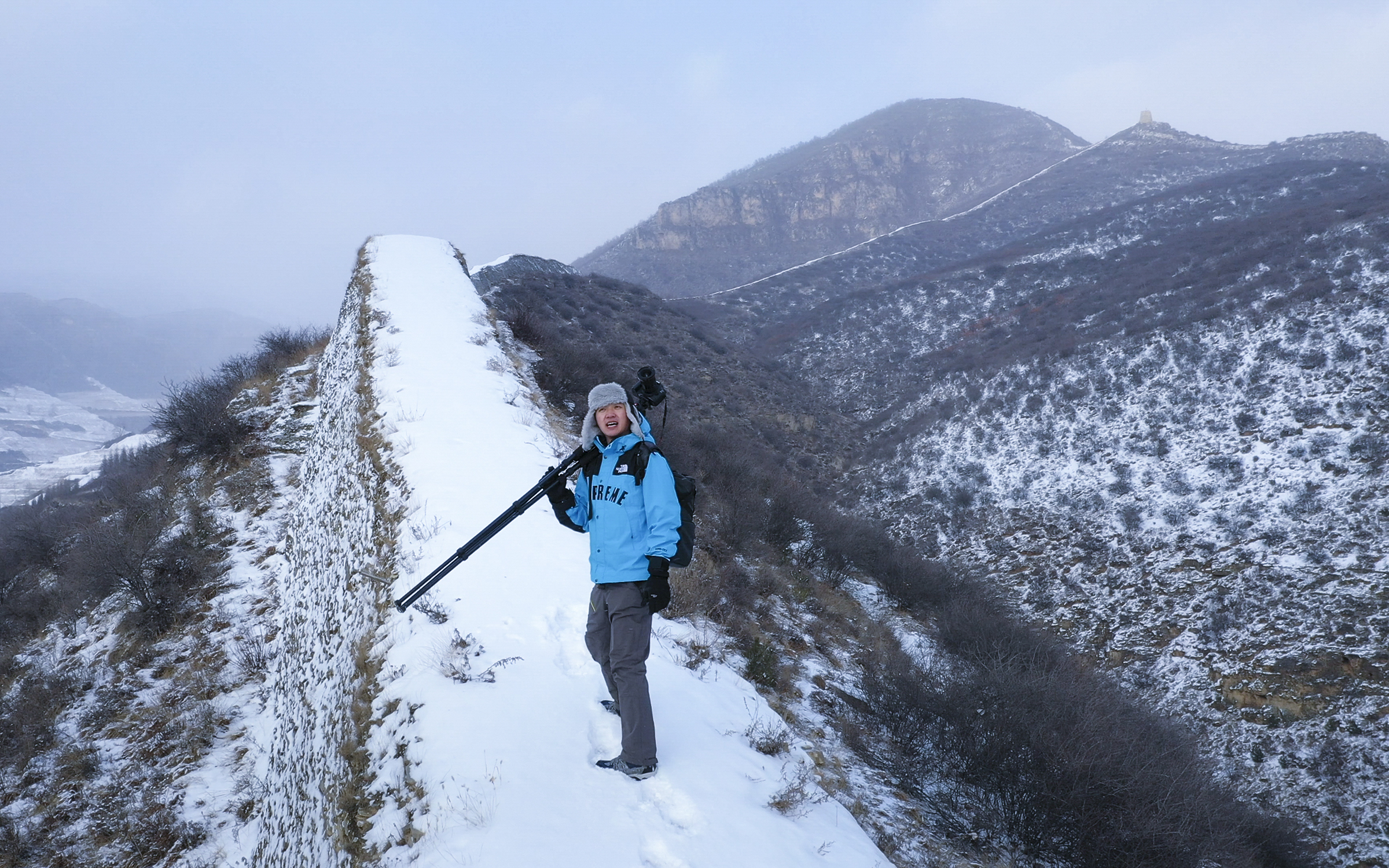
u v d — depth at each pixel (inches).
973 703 242.2
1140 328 1594.5
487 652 174.9
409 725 155.9
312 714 256.4
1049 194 5693.9
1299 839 386.3
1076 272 2615.7
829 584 516.1
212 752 358.9
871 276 4188.0
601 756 137.3
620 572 126.2
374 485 312.0
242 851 303.4
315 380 717.9
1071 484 1200.2
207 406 645.9
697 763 140.9
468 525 251.6
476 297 664.4
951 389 1754.4
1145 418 1290.6
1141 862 181.3
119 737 374.9
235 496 559.5
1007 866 181.8
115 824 325.4
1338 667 676.1
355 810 148.3
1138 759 211.3
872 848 147.0
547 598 205.9
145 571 479.2
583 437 133.1
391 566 243.6
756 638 283.0
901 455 1477.6
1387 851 526.3
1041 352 1706.4
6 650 529.7
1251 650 741.3
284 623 419.8
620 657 128.2
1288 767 614.2
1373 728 610.5
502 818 115.6
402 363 438.0
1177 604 859.4
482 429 352.8
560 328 1539.1
